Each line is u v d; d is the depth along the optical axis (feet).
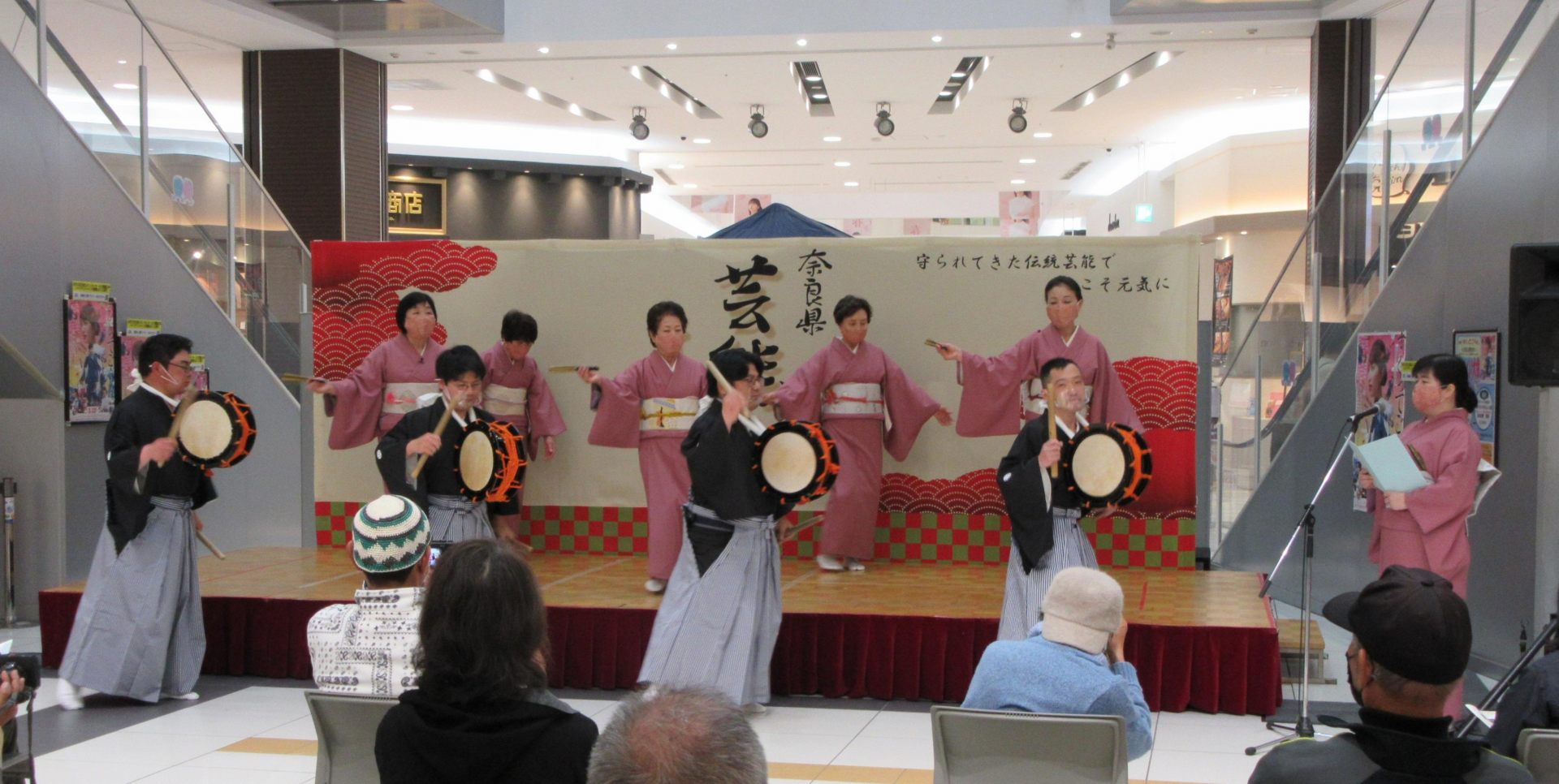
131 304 26.86
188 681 18.95
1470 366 21.11
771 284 23.16
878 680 18.75
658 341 21.17
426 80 46.60
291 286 33.86
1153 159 63.21
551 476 24.12
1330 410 26.11
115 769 15.57
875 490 22.41
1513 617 19.99
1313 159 37.65
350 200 41.47
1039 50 40.91
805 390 22.02
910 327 22.82
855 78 45.85
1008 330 22.56
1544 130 19.22
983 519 22.89
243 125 41.50
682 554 17.48
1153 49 40.96
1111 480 16.76
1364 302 25.64
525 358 23.48
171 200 28.86
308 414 25.79
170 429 18.30
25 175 24.07
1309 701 18.47
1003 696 10.05
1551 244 13.00
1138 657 17.95
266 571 22.80
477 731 7.30
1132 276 22.16
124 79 28.27
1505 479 20.20
